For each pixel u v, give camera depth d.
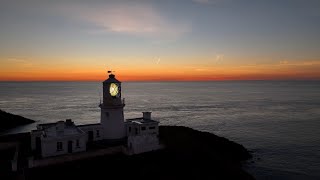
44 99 173.12
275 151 52.38
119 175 27.50
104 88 37.47
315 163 45.50
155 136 34.47
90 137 36.97
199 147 39.91
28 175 26.52
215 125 79.81
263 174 40.47
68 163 29.41
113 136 37.47
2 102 152.00
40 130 35.72
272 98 178.38
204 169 32.69
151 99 173.62
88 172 27.66
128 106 130.50
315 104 137.00
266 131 70.88
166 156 32.97
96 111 111.56
